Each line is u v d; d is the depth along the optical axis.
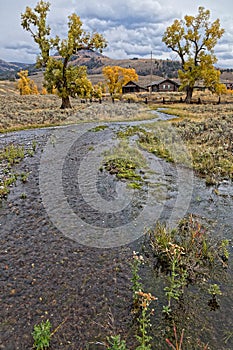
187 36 45.72
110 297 4.64
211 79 45.69
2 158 13.31
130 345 3.77
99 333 3.97
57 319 4.20
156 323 4.13
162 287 4.87
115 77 63.69
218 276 5.14
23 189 9.45
